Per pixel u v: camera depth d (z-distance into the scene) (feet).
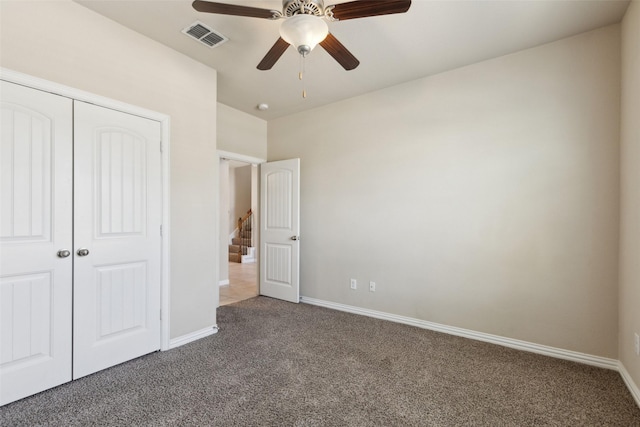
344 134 12.10
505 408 5.90
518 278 8.61
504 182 8.82
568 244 7.96
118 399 6.04
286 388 6.51
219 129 12.40
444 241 9.82
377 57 8.88
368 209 11.47
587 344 7.73
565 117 7.99
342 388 6.54
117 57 7.31
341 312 11.89
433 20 7.17
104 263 7.09
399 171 10.73
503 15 6.99
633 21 6.45
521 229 8.57
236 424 5.37
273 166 13.93
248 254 25.49
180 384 6.61
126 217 7.49
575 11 6.88
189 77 8.91
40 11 6.13
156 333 8.13
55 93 6.34
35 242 6.10
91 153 6.88
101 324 7.07
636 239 6.27
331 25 7.33
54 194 6.34
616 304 7.39
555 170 8.12
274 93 11.46
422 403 6.04
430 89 10.08
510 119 8.73
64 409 5.71
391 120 10.91
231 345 8.68
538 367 7.52
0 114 5.70
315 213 13.01
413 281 10.43
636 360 6.26
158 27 7.50
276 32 7.67
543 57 8.26
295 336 9.40
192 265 8.98
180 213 8.67
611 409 5.89
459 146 9.55
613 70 7.41
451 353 8.29
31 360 6.07
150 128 7.98
